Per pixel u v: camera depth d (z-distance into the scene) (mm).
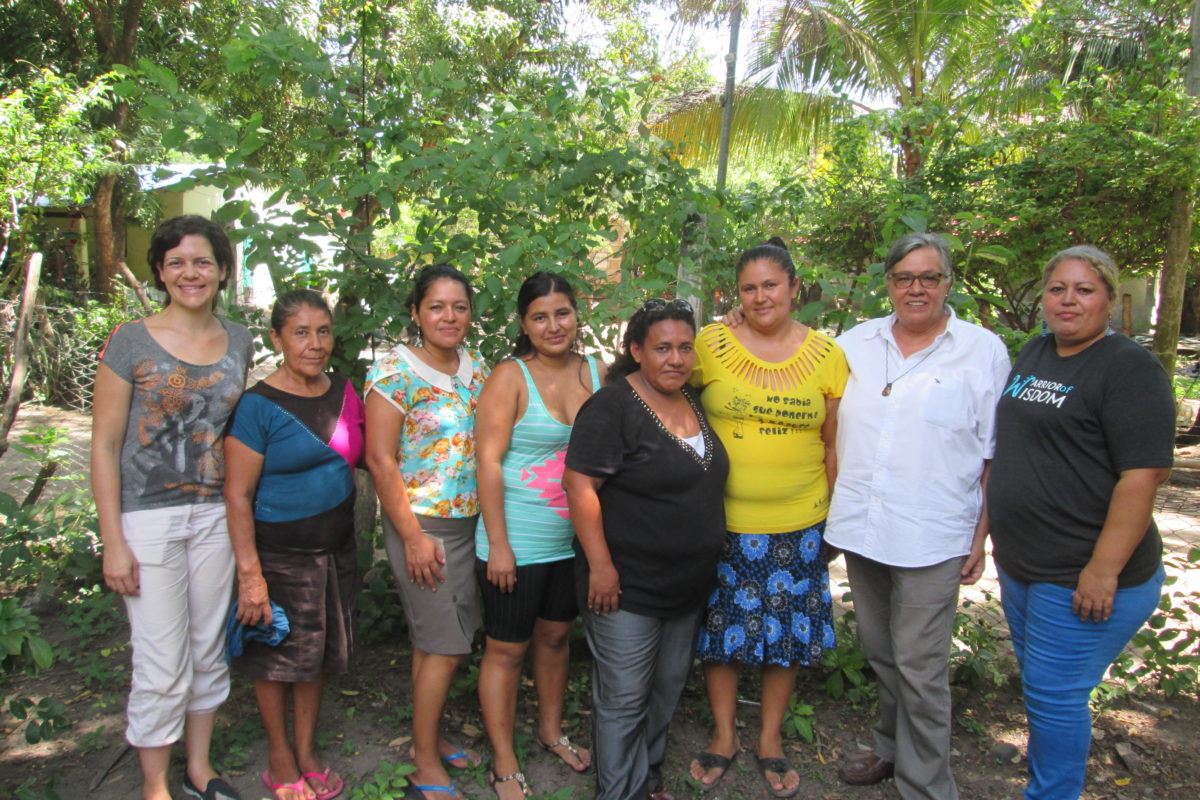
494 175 3537
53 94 9391
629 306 3270
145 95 3098
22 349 4492
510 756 2740
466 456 2645
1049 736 2422
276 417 2469
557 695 2936
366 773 2816
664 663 2740
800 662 2768
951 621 2613
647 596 2561
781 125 10094
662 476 2479
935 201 7031
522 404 2604
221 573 2549
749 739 3094
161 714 2443
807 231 6867
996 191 7035
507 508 2633
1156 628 3301
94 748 2926
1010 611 2551
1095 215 7035
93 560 3873
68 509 4492
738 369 2668
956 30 9016
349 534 2689
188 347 2447
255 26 3580
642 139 3994
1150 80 7324
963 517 2547
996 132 8047
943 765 2641
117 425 2357
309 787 2662
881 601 2740
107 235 11523
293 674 2535
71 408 8672
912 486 2535
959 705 3318
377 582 3729
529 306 2604
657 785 2764
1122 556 2223
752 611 2723
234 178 3111
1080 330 2297
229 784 2650
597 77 4059
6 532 3814
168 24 11992
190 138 3195
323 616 2582
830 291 3428
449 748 2861
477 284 3328
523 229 3264
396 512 2527
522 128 3561
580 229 3316
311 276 3396
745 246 4141
